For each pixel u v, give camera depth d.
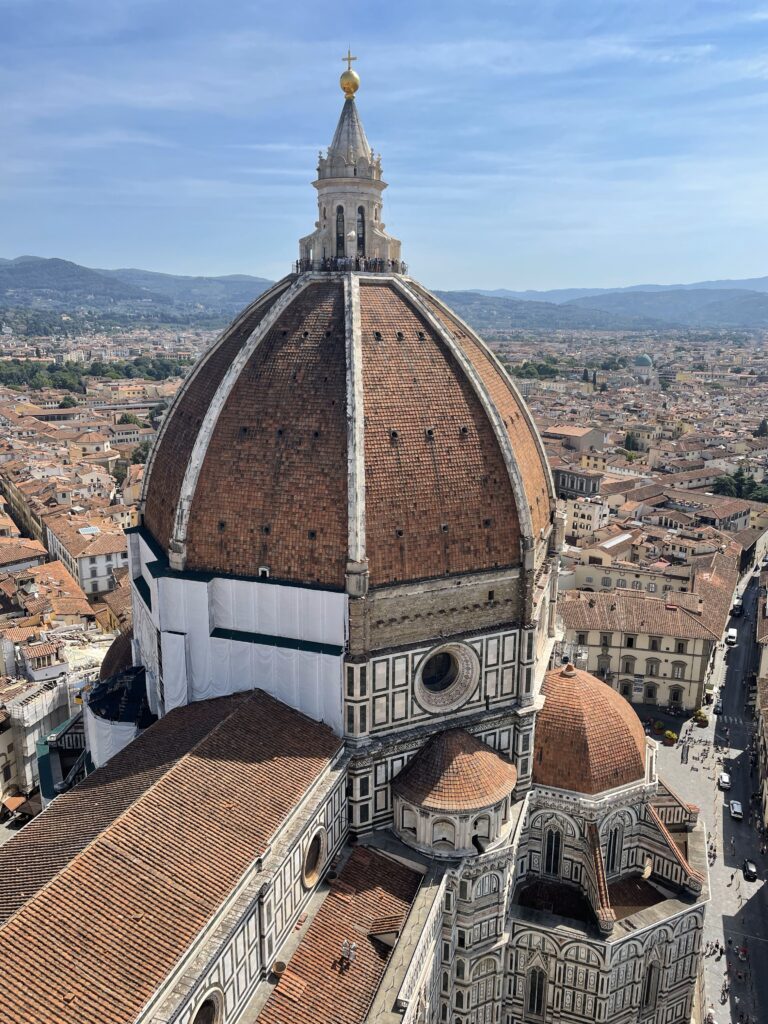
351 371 77.88
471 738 82.25
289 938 66.62
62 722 139.38
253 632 81.25
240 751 71.00
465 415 82.62
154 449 96.56
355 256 90.38
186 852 58.56
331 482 76.94
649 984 87.62
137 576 100.19
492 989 81.94
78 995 46.97
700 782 145.12
